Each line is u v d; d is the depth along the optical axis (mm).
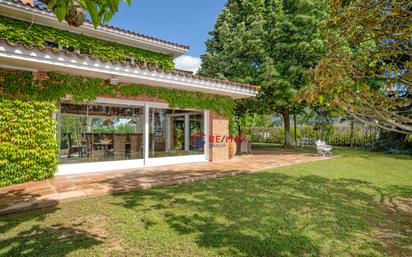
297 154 15656
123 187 6535
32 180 7324
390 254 3430
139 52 13695
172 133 11430
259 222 4410
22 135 7145
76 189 6293
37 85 7508
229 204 5379
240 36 17906
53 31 10805
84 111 9000
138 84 9938
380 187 7168
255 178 8250
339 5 3645
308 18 15039
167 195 6066
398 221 4621
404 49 3490
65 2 2020
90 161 9148
